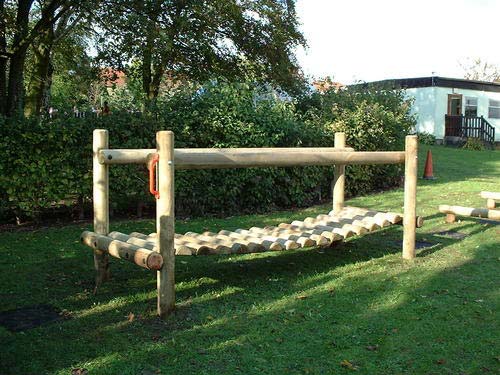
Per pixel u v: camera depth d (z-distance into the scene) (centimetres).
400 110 1241
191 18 1255
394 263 554
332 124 1032
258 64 1471
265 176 877
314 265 551
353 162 534
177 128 816
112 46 1266
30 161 726
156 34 1103
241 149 493
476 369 316
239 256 586
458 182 1243
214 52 1379
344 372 312
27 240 652
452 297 442
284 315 402
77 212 814
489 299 437
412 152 562
